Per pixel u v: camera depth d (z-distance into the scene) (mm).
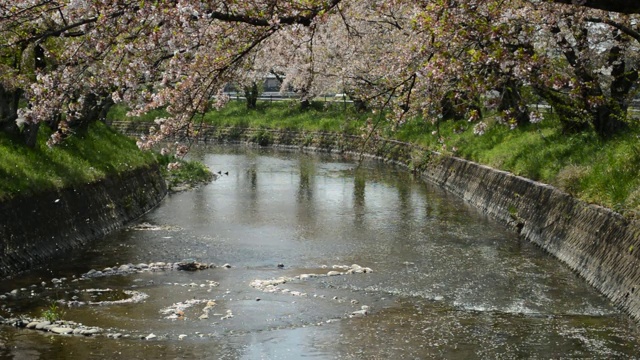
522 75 11273
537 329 11820
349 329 11805
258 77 49000
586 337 11414
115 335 11273
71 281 14391
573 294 13766
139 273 15273
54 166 18250
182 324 11914
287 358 10461
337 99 53062
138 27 10492
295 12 10094
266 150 46625
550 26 14945
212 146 49438
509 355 10656
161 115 54656
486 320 12312
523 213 19500
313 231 20000
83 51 11062
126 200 21656
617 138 18234
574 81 12539
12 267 14516
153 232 19453
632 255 12914
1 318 11922
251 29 10656
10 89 15773
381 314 12648
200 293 13805
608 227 14234
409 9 16906
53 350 10531
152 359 10258
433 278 15047
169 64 10594
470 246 17969
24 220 15344
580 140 19844
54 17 11445
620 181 14984
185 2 9227
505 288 14250
